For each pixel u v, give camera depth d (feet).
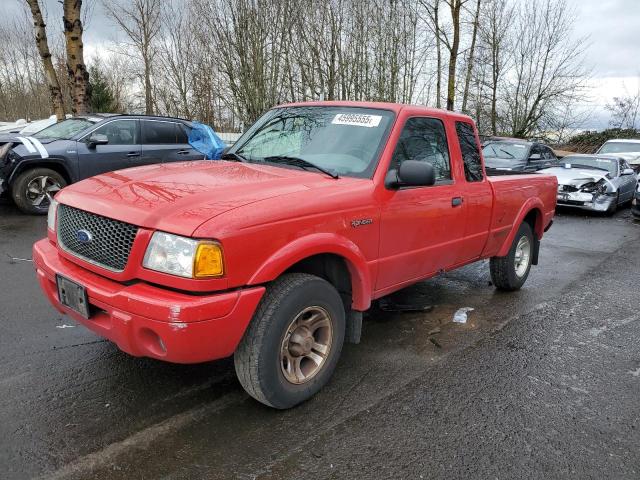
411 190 12.42
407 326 15.34
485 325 15.74
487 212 15.72
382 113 12.72
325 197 10.26
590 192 41.29
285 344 9.92
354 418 10.18
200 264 8.28
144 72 102.83
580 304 18.30
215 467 8.51
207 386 11.12
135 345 8.80
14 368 11.43
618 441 9.84
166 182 10.21
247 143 14.08
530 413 10.71
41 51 44.83
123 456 8.68
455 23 57.52
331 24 65.31
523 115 90.68
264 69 62.85
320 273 11.09
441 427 10.02
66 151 28.60
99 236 9.39
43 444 8.86
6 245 22.02
